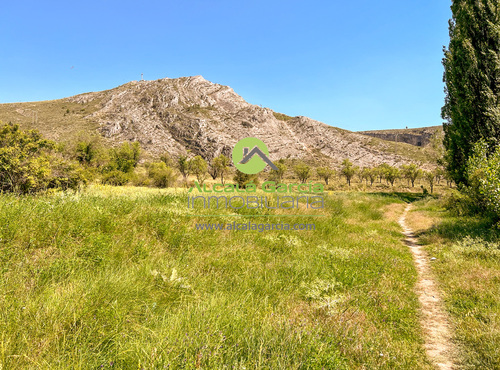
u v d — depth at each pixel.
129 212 7.54
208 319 3.37
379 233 11.71
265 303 4.22
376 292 5.37
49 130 111.44
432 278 6.76
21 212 5.54
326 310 4.44
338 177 96.06
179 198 10.61
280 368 2.67
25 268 4.08
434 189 66.31
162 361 2.50
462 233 9.91
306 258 6.93
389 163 124.69
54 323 2.90
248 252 6.88
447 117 19.27
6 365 2.35
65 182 10.98
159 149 123.94
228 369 2.61
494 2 13.14
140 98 174.25
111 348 2.84
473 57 13.26
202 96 189.25
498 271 6.14
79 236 5.50
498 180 9.66
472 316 4.51
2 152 9.05
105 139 118.56
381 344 3.72
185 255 6.02
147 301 3.93
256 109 178.88
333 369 2.91
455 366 3.44
